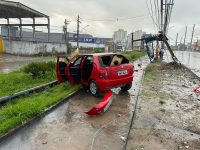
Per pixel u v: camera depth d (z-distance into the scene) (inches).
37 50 1343.5
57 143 175.9
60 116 237.5
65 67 381.1
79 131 199.5
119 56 342.6
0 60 955.3
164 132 201.8
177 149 170.4
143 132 199.9
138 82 465.7
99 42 2920.8
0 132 185.2
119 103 293.7
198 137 194.4
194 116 249.6
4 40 1425.9
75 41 2716.5
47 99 289.9
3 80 406.0
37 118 227.5
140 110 264.5
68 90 346.9
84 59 340.8
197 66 1030.4
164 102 305.0
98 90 312.8
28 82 426.3
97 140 182.2
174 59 947.3
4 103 283.1
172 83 473.1
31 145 172.2
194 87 432.5
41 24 1485.0
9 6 1166.3
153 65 901.8
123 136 190.2
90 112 239.6
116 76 314.5
